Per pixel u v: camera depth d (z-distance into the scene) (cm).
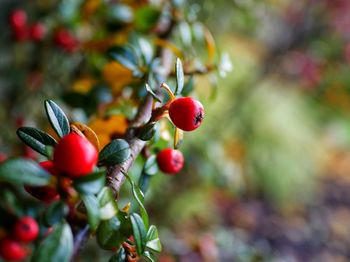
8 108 33
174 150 14
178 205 46
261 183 77
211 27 39
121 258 11
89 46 27
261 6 38
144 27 23
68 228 9
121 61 17
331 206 85
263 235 66
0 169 9
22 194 18
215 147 36
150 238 11
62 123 11
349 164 107
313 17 61
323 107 113
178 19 21
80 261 26
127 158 11
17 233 12
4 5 38
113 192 11
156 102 14
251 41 77
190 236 30
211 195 61
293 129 91
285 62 65
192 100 11
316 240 70
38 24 31
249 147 77
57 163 9
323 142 111
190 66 19
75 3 30
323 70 63
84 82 25
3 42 37
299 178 84
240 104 58
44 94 32
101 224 10
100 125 16
